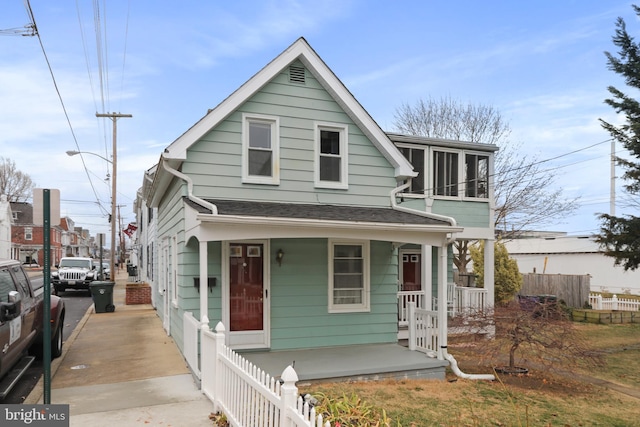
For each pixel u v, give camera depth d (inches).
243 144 329.4
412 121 981.2
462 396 263.0
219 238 258.4
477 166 507.2
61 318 324.5
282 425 129.2
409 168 374.0
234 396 180.2
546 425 224.5
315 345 338.3
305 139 349.1
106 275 1133.7
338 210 331.3
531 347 322.7
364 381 280.5
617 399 277.9
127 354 327.9
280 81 343.0
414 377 293.9
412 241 309.0
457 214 489.7
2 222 1782.7
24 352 259.3
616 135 507.5
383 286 363.9
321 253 344.2
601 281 1008.2
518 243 1195.9
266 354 315.6
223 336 208.4
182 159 306.3
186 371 277.3
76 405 214.5
